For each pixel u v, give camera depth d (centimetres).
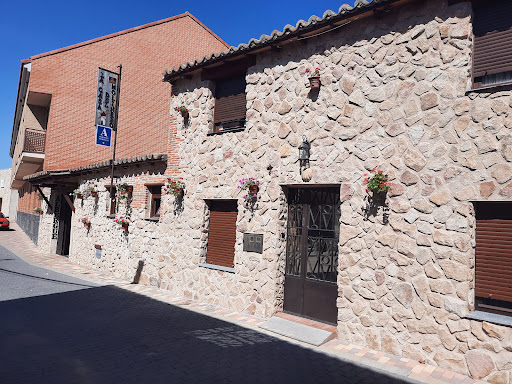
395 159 536
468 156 476
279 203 673
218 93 835
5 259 1365
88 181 1314
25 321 621
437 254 489
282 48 688
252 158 722
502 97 457
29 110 1797
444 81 502
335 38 616
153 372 443
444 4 509
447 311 474
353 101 586
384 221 539
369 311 542
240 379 432
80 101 1567
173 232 882
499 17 486
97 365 456
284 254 685
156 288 909
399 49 544
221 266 780
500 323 433
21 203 3338
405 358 501
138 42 1708
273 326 614
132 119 1672
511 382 421
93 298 803
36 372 428
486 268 472
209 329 611
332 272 623
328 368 470
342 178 589
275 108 691
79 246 1325
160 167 949
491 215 475
